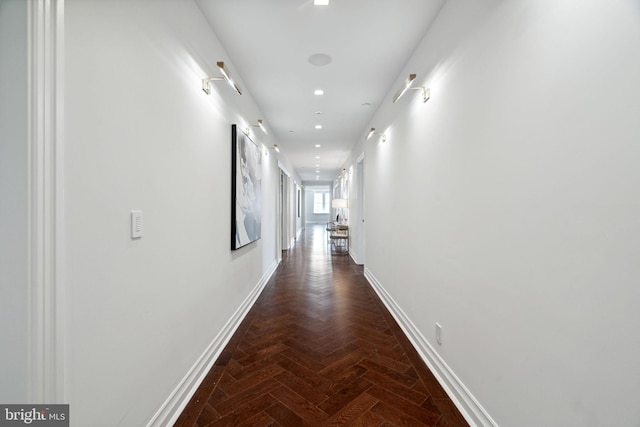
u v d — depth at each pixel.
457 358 1.83
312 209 21.11
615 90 0.85
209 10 2.09
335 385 1.99
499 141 1.41
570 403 1.02
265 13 2.12
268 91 3.56
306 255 7.71
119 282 1.22
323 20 2.21
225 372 2.15
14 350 0.86
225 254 2.64
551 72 1.09
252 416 1.69
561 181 1.05
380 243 4.12
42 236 0.86
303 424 1.63
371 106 4.12
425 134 2.38
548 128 1.10
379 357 2.38
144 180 1.39
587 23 0.94
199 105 2.06
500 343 1.41
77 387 1.00
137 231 1.34
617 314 0.85
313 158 8.61
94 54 1.08
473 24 1.64
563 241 1.04
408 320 2.81
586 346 0.95
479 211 1.59
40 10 0.86
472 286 1.66
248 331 2.90
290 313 3.41
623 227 0.83
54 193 0.89
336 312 3.45
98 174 1.10
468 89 1.70
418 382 2.03
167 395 1.61
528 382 1.22
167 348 1.62
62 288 0.92
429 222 2.29
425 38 2.39
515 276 1.30
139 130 1.36
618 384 0.85
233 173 2.82
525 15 1.23
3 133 0.86
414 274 2.65
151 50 1.46
